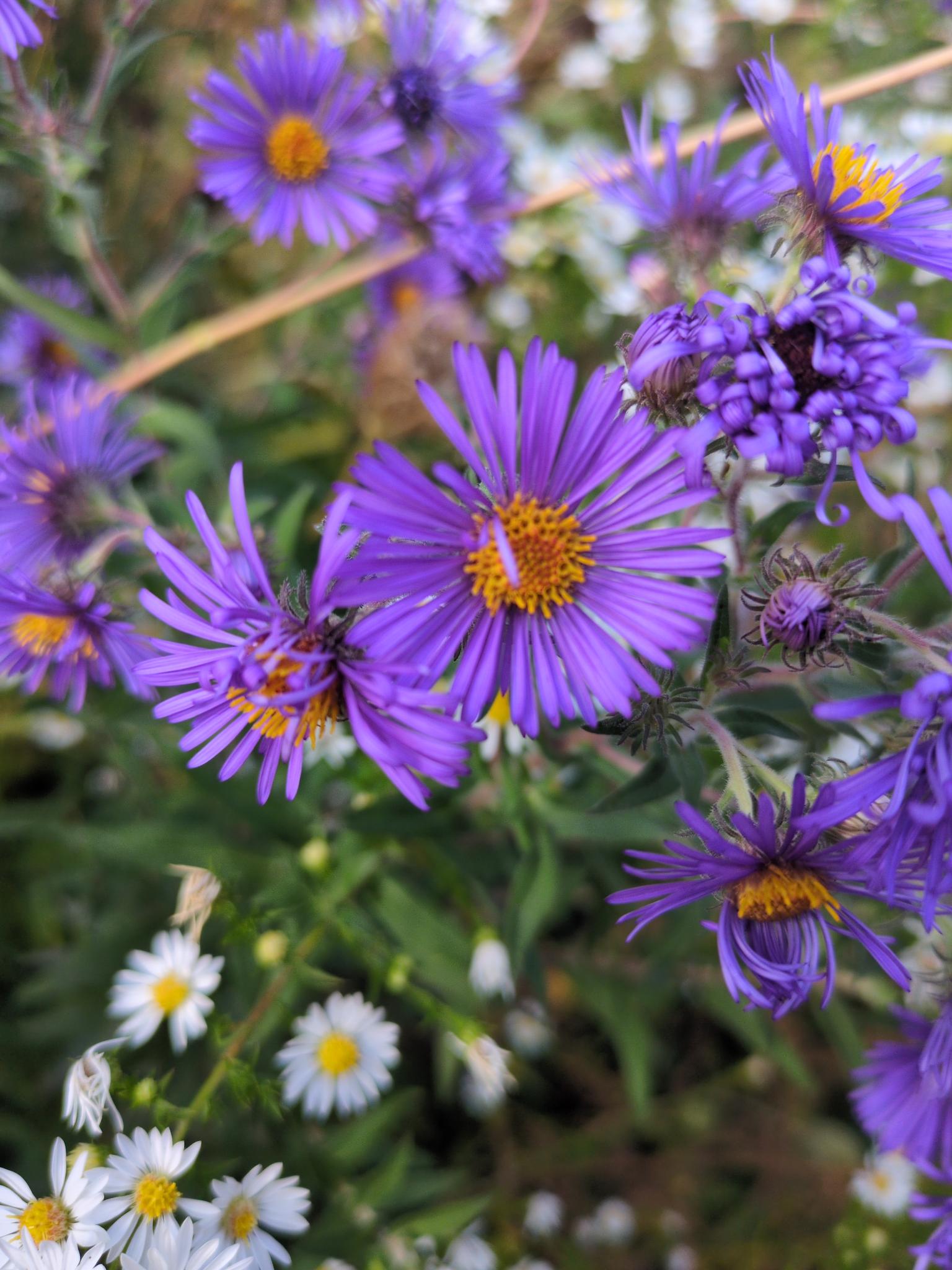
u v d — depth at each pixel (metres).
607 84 0.32
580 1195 0.30
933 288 0.28
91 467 0.23
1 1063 0.26
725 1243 0.30
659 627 0.17
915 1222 0.27
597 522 0.17
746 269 0.22
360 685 0.17
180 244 0.27
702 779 0.20
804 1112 0.31
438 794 0.23
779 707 0.20
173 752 0.24
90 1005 0.26
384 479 0.17
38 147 0.24
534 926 0.23
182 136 0.31
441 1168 0.29
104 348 0.28
